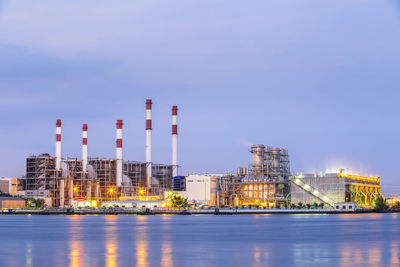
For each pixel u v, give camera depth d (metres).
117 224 195.38
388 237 127.44
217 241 118.44
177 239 124.12
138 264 81.69
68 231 155.62
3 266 80.94
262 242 115.25
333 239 122.31
